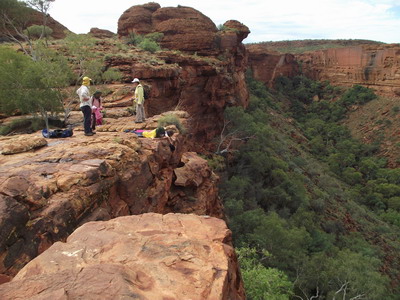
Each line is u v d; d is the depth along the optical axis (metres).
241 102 50.91
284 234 20.67
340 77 91.38
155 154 9.87
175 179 12.16
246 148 37.56
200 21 45.19
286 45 164.50
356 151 60.66
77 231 3.82
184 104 32.28
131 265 3.01
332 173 50.00
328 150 61.47
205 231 4.06
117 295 2.36
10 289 2.37
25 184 5.38
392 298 21.47
